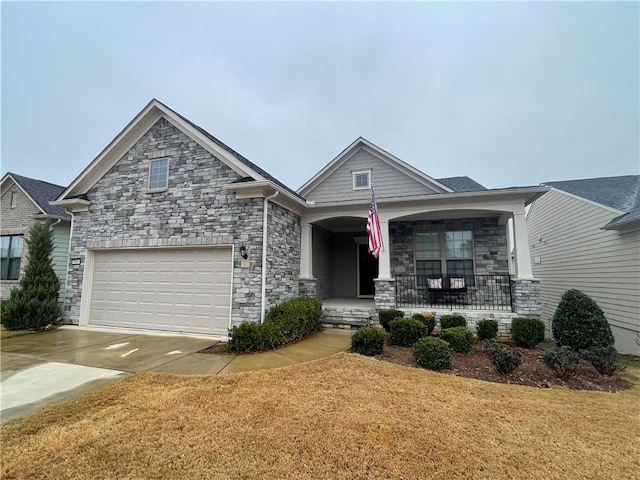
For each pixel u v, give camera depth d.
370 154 13.28
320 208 10.30
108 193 9.87
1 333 8.67
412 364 5.80
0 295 13.49
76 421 3.56
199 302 8.61
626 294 8.98
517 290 8.51
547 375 5.38
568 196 12.31
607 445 3.20
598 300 10.37
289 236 9.73
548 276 14.13
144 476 2.64
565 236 12.56
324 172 13.59
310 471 2.74
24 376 5.14
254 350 6.72
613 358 5.48
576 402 4.26
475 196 8.95
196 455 2.93
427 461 2.89
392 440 3.21
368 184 13.12
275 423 3.53
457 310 9.07
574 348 6.73
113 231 9.66
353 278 14.08
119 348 7.01
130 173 9.69
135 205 9.50
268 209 8.48
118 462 2.82
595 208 10.56
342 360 5.91
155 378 4.99
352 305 10.68
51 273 10.19
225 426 3.46
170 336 8.30
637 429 3.54
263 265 8.09
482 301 10.75
